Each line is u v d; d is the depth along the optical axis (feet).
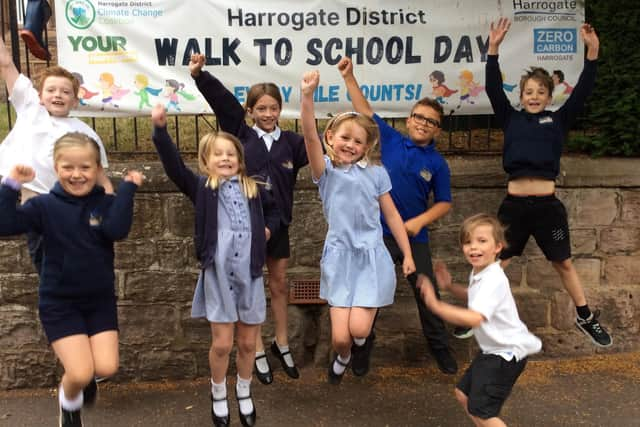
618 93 15.53
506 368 10.94
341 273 12.20
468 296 11.35
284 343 14.28
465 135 17.63
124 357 14.90
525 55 16.05
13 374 14.64
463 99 16.01
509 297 11.02
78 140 10.62
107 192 11.12
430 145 14.01
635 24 15.43
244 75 15.53
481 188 15.40
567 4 15.97
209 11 15.26
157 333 14.93
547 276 15.83
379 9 15.57
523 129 13.87
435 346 14.25
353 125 11.94
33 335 14.58
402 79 15.85
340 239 12.17
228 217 11.79
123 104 15.31
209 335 15.06
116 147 15.72
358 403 14.01
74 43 15.06
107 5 15.03
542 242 14.21
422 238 14.06
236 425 13.21
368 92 15.83
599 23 15.75
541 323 15.96
